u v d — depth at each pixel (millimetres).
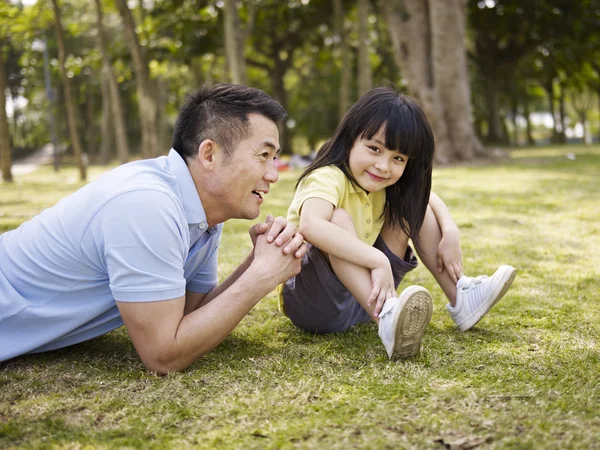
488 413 1640
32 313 2010
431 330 2455
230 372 1999
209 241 2182
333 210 2221
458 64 13711
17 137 42781
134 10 17953
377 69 24422
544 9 20953
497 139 25891
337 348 2260
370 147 2209
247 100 1992
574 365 2008
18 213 6988
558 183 8234
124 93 32031
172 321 1912
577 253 3934
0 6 13047
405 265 2416
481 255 3928
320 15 21297
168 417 1672
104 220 1901
